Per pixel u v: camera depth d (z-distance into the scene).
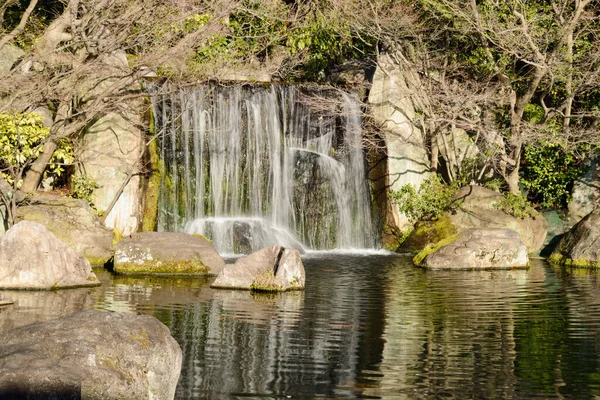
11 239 14.59
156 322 6.59
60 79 20.08
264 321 11.69
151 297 13.70
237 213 23.31
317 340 10.42
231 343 10.18
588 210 24.22
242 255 21.08
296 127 24.31
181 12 21.20
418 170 24.23
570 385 8.43
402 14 24.23
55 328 6.22
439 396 8.01
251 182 23.48
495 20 22.67
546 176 24.88
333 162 24.28
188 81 22.36
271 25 25.84
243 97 23.45
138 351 6.14
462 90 23.81
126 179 20.70
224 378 8.52
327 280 16.38
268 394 7.97
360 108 24.75
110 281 15.59
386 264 19.45
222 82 23.33
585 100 25.86
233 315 12.11
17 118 19.86
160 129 22.28
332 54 27.39
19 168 19.97
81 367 5.73
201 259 16.72
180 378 8.49
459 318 12.13
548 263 20.52
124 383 5.82
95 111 20.22
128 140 21.19
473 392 8.15
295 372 8.81
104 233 18.62
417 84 24.78
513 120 23.97
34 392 5.32
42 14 25.86
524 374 8.87
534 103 26.56
